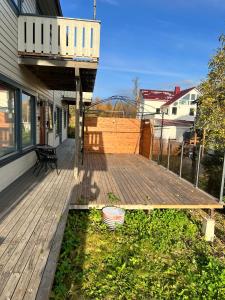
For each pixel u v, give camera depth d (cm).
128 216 512
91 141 1290
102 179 707
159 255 408
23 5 673
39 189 555
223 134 816
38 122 872
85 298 301
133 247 415
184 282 348
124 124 1291
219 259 416
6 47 520
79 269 351
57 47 617
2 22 492
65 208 450
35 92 814
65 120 1891
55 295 298
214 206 539
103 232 456
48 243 325
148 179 738
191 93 3022
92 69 670
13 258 289
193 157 1181
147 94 3669
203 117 930
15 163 613
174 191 624
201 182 822
